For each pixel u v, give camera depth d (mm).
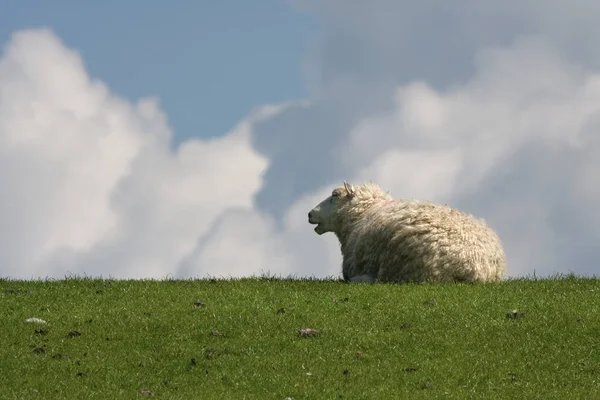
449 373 52719
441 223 73188
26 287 74250
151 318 62469
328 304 65562
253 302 66438
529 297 67312
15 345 56844
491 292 67938
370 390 49875
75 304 66688
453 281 71875
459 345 57344
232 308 64812
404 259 72812
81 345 57000
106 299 68500
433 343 57562
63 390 49625
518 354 55906
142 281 77125
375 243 75062
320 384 50781
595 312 63375
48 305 66312
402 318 62062
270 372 52781
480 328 60062
